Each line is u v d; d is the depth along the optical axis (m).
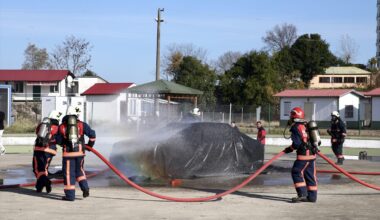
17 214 8.02
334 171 14.65
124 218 7.80
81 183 9.48
